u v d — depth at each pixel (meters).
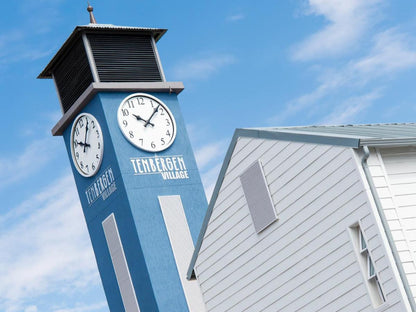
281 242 28.73
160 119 50.03
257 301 29.78
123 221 47.78
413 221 25.62
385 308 25.05
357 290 26.05
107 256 49.22
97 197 49.62
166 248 47.06
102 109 48.59
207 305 31.98
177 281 46.53
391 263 24.78
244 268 30.31
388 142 25.72
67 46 51.19
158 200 47.84
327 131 29.27
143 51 51.59
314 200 27.41
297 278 28.16
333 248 26.78
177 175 49.12
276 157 28.86
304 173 27.75
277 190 28.88
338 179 26.44
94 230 50.16
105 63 50.12
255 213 29.75
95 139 49.22
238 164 30.53
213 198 31.67
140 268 46.78
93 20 52.06
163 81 51.09
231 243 30.86
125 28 51.06
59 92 52.53
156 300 45.81
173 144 49.88
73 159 51.00
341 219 26.42
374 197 25.34
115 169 47.94
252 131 29.91
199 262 32.34
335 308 26.80
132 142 48.53
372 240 25.39
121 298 48.31
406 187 26.00
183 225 47.94
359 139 25.39
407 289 24.50
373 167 25.78
